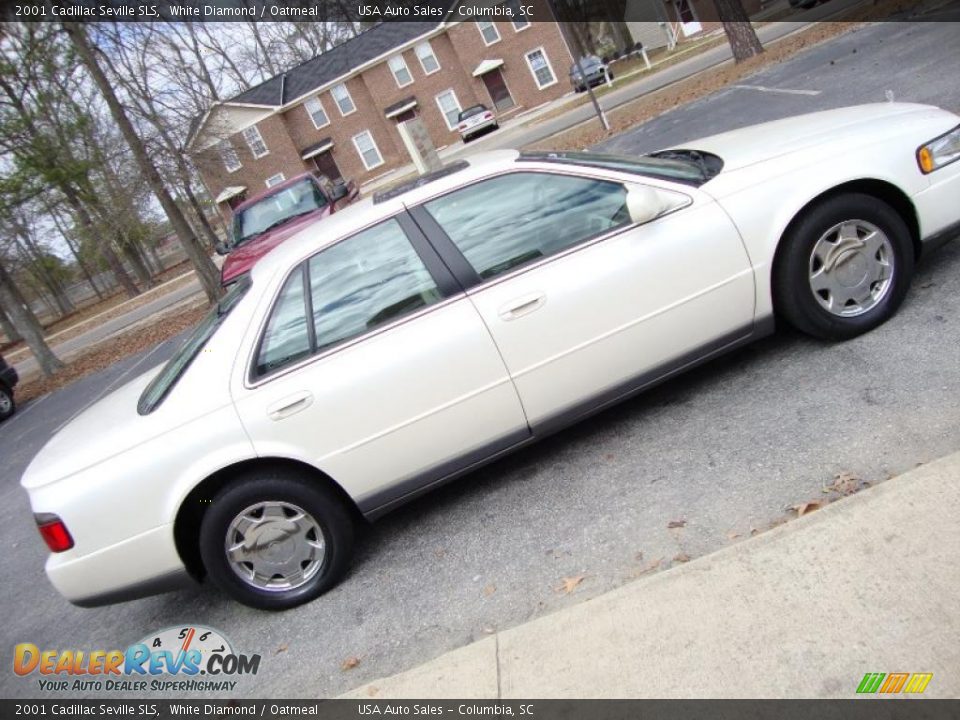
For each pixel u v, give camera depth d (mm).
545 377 3701
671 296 3730
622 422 4219
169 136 18781
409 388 3598
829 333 3980
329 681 3180
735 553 2799
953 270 4309
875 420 3367
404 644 3211
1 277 18797
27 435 12453
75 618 4637
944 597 2324
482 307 3613
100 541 3539
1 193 18797
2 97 17438
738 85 15812
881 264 3945
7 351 37344
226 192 41531
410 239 3719
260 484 3580
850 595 2449
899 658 2209
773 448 3471
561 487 3865
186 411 3566
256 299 3689
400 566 3770
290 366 3596
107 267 52219
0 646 4637
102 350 20812
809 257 3842
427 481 3779
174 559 3650
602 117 18781
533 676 2639
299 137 43781
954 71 8672
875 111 4238
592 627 2736
